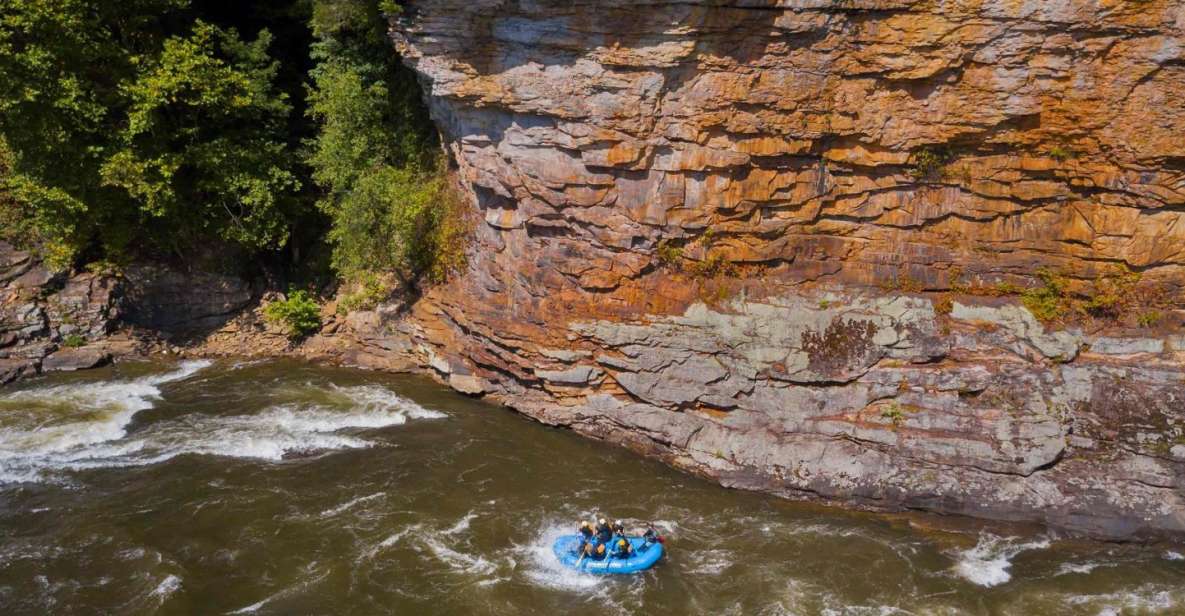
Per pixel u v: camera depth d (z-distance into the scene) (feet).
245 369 98.84
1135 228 71.46
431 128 103.30
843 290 78.02
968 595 61.93
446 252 96.07
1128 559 66.44
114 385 93.04
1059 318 74.59
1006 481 71.26
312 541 65.82
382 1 86.74
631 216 80.02
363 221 97.96
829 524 70.69
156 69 96.27
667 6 71.20
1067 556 66.74
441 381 96.63
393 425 85.71
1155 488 68.95
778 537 68.64
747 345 77.77
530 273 85.66
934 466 72.54
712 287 80.02
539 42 77.15
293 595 59.77
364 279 101.91
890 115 72.49
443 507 71.10
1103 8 63.62
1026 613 60.13
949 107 70.90
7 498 70.33
